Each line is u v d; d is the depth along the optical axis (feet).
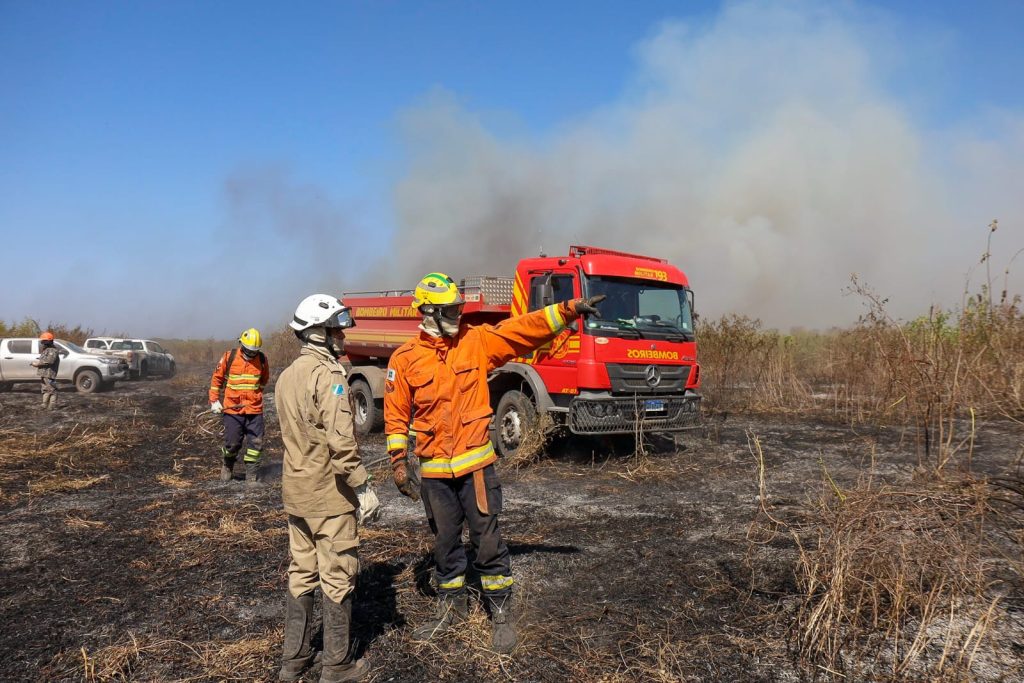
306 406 10.13
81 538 18.19
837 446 28.60
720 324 46.24
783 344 52.37
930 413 31.24
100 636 12.22
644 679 10.37
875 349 38.78
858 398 37.58
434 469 11.62
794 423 35.40
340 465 9.95
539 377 27.40
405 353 11.80
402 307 34.42
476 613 12.55
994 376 34.71
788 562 14.96
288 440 10.36
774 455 27.17
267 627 12.45
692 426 28.45
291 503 10.28
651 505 20.38
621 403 26.43
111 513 20.81
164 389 64.75
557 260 27.43
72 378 62.13
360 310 38.58
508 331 12.16
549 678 10.44
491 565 11.62
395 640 11.80
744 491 21.66
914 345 34.88
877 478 22.30
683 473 24.57
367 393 35.14
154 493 23.50
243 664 11.06
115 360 64.18
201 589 14.37
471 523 11.69
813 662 10.76
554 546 16.71
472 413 11.60
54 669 11.03
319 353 10.43
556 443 30.14
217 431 37.01
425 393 11.57
